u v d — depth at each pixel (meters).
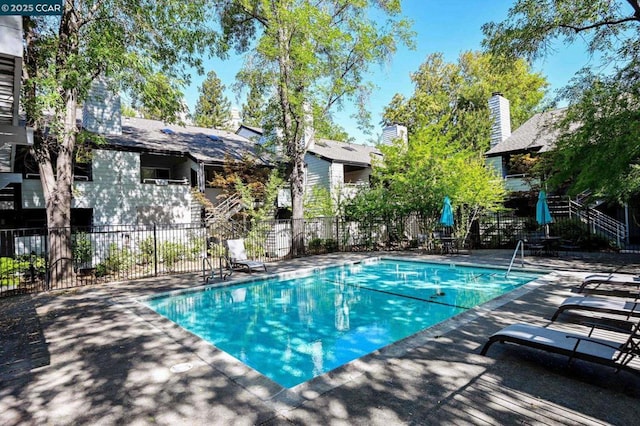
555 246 13.62
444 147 16.25
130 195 15.05
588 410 2.79
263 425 2.65
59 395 3.25
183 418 2.79
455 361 3.75
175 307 8.02
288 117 16.02
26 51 9.66
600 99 9.77
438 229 15.88
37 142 10.09
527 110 30.23
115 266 11.86
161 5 10.40
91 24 9.79
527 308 5.77
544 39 10.57
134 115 27.81
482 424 2.61
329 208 18.41
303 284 10.33
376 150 27.34
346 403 2.94
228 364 3.88
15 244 12.21
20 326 5.58
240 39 16.72
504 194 15.79
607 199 13.73
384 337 5.87
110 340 4.81
